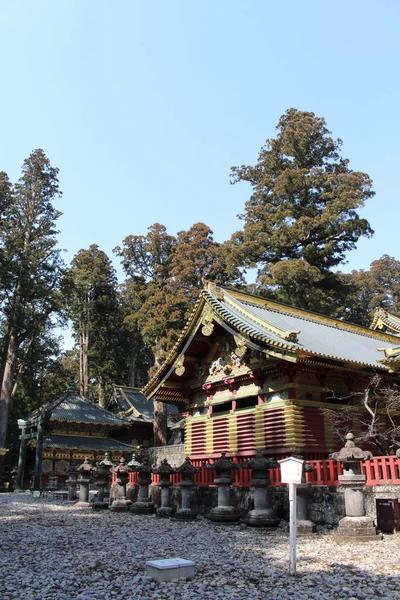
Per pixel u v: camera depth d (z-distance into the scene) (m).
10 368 49.06
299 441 20.89
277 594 7.89
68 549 12.54
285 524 16.59
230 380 24.92
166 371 27.92
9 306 49.22
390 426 25.41
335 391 23.42
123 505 23.55
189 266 47.16
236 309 24.78
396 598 7.56
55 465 47.31
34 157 54.06
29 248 51.03
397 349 18.67
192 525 17.33
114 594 8.14
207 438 26.20
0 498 35.19
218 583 8.68
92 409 52.03
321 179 50.16
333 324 31.44
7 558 11.37
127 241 54.28
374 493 14.62
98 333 67.88
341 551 11.35
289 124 55.75
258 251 48.25
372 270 81.62
